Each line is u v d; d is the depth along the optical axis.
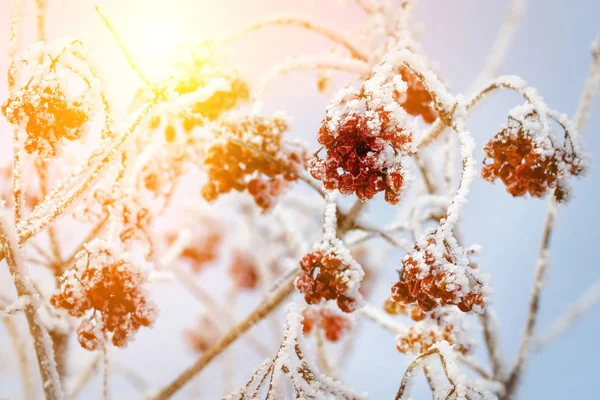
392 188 0.55
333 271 0.59
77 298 0.59
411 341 0.66
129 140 0.62
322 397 0.56
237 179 0.71
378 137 0.55
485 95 0.61
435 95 0.59
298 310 0.58
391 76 0.69
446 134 0.61
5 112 0.60
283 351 0.57
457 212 0.55
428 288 0.54
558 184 0.60
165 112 0.69
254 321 0.72
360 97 0.56
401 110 0.56
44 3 0.67
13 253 0.59
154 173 0.73
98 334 0.59
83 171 0.61
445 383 0.61
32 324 0.59
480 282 0.54
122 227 0.66
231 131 0.70
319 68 0.73
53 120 0.59
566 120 0.60
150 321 0.59
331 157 0.55
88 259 0.60
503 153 0.61
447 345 0.56
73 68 0.61
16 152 0.61
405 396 0.57
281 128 0.70
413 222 0.72
